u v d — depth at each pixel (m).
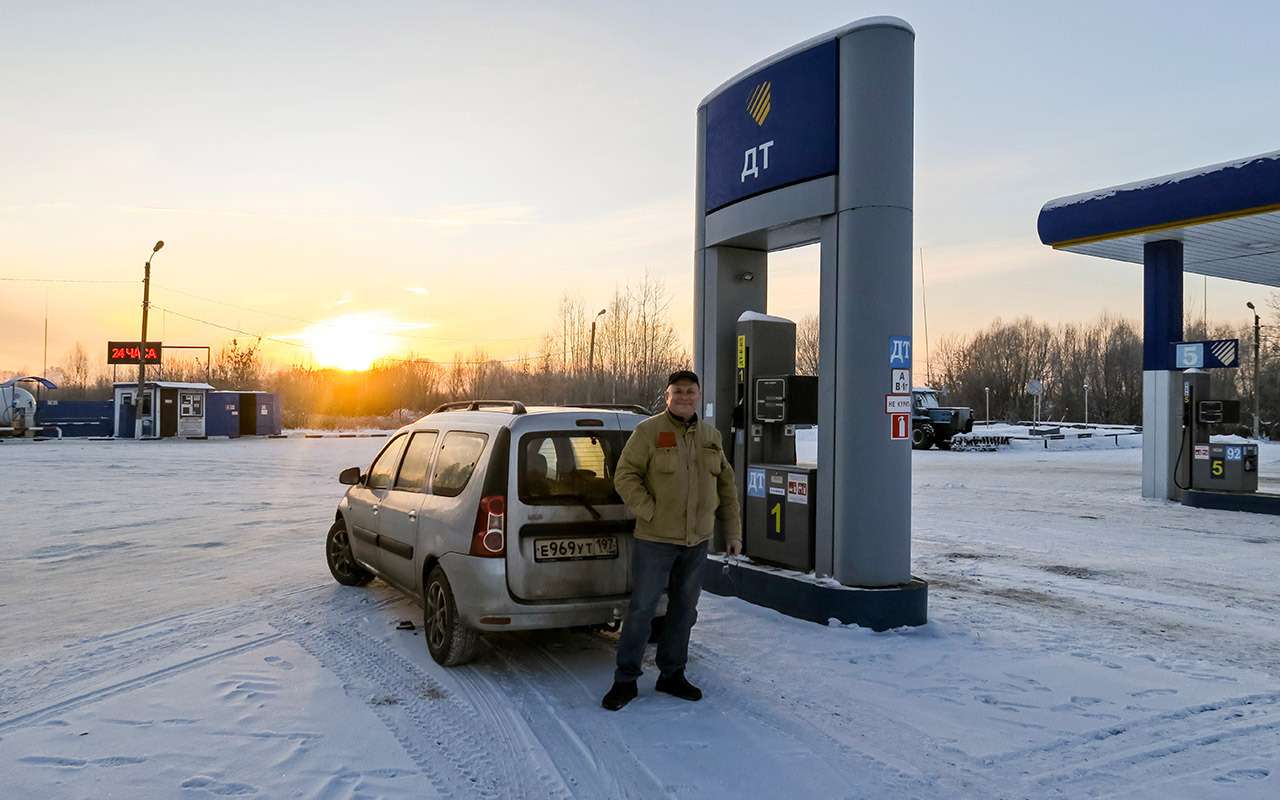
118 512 13.25
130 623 6.46
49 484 17.52
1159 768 4.02
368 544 7.02
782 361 7.72
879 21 6.46
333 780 3.78
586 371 47.09
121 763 3.92
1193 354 15.12
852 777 3.88
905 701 4.87
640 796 3.68
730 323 8.10
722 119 7.89
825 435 6.70
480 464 5.36
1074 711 4.75
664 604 5.37
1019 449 34.59
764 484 7.38
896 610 6.32
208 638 6.05
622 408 5.87
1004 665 5.57
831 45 6.69
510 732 4.36
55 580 8.08
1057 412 74.06
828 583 6.52
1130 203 13.84
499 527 5.09
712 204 8.03
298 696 4.86
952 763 4.04
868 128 6.46
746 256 8.22
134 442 35.41
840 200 6.60
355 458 26.19
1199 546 10.74
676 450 4.68
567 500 5.25
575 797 3.66
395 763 3.97
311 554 9.57
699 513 4.71
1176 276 15.35
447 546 5.37
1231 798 3.71
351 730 4.36
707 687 5.07
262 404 41.75
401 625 6.37
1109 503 15.54
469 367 69.56
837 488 6.55
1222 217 12.61
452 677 5.23
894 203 6.46
